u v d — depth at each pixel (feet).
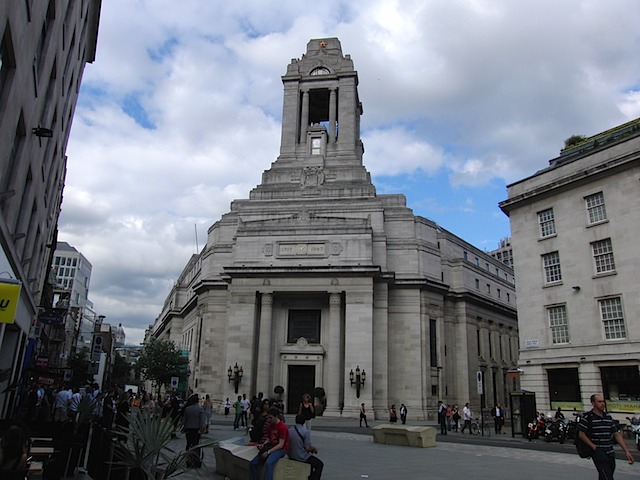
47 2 54.19
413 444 85.66
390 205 201.67
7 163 51.55
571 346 118.62
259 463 37.88
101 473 38.81
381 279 177.99
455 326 200.85
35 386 92.84
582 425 36.11
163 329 337.52
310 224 181.06
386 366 171.01
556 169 129.70
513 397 116.67
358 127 243.40
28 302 79.51
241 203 202.18
